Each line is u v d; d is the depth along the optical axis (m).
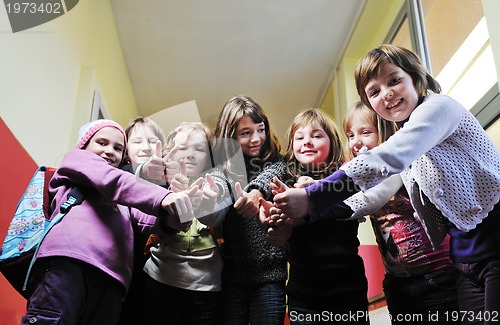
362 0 3.38
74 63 2.47
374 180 0.99
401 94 1.24
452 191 1.11
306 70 4.08
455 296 1.28
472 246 1.08
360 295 1.27
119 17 3.50
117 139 1.37
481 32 2.24
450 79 2.49
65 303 1.00
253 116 1.57
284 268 1.37
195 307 1.31
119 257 1.14
